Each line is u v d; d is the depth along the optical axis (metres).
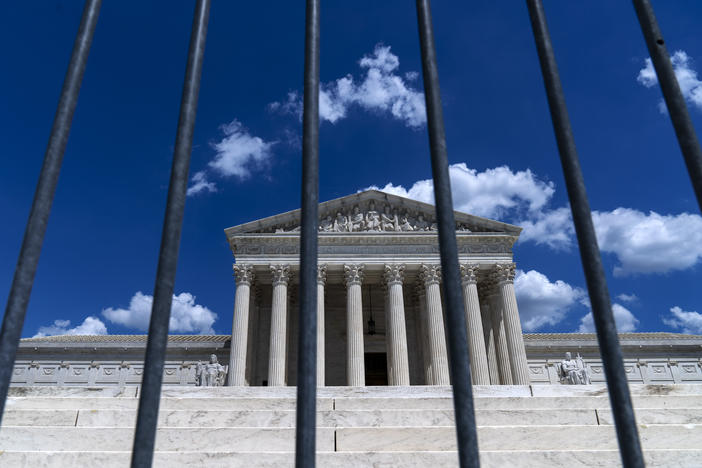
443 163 6.83
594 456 10.58
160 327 5.84
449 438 11.94
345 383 55.28
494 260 51.47
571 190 6.50
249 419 13.05
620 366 5.64
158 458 10.32
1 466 10.15
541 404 14.35
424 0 7.98
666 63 6.93
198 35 7.48
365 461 10.44
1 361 5.45
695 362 60.50
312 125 7.01
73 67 6.90
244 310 48.75
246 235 51.44
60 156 6.50
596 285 6.01
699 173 6.31
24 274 5.85
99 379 57.53
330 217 54.03
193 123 6.95
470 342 48.03
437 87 7.36
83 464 10.24
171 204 6.41
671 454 10.60
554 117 6.92
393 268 50.78
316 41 7.66
